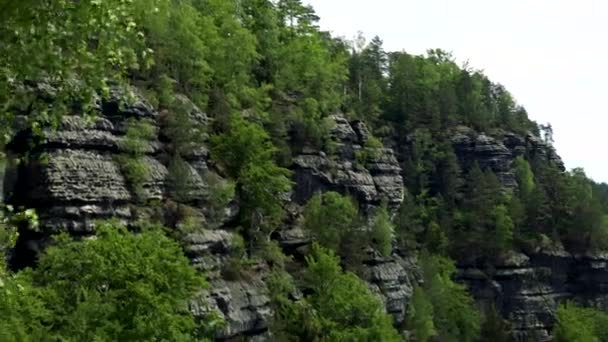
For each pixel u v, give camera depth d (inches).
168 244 2145.7
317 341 3186.5
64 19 658.2
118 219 2792.8
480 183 5841.5
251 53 4333.2
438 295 4798.2
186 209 3176.7
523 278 5625.0
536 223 5989.2
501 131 6702.8
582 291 5940.0
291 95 4665.4
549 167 6609.3
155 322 1871.3
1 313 1562.5
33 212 734.5
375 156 4788.4
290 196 4087.1
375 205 4586.6
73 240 2544.3
